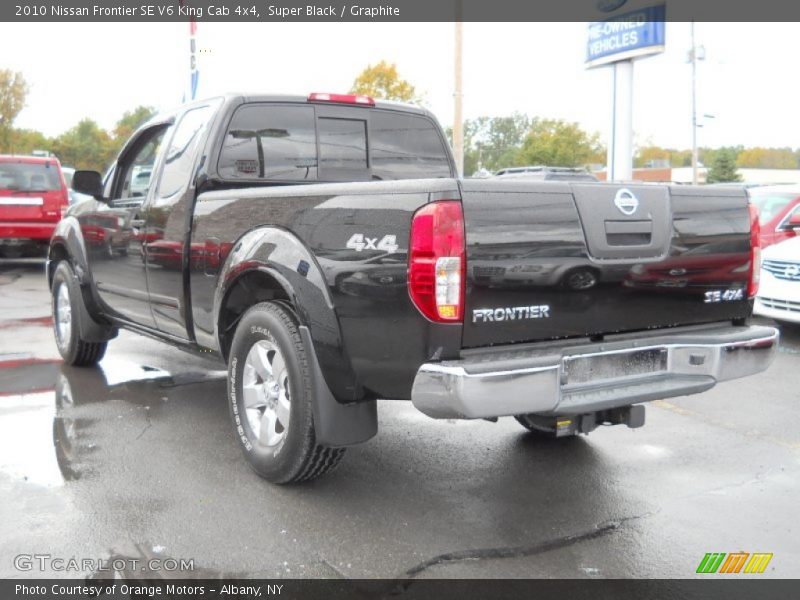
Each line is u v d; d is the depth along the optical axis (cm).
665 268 369
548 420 465
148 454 439
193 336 471
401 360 326
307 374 364
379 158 532
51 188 1315
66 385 587
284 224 378
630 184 361
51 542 332
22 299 1041
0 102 4328
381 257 328
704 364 375
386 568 318
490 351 324
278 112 485
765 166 8331
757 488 411
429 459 445
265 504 375
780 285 810
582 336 350
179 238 461
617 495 397
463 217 309
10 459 428
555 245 333
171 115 521
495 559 327
